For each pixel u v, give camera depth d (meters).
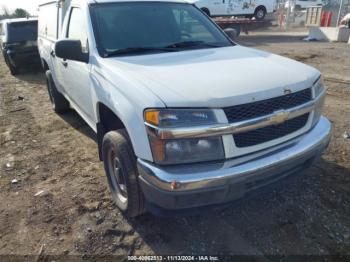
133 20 3.69
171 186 2.29
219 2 17.58
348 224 2.97
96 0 3.75
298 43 15.23
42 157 4.46
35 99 7.43
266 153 2.58
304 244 2.77
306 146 2.73
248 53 3.48
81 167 4.14
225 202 2.51
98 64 3.23
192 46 3.70
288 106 2.63
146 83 2.56
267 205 3.24
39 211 3.29
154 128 2.32
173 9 4.02
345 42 15.15
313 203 3.24
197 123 2.31
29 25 10.19
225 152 2.40
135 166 2.74
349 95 6.64
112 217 3.16
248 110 2.42
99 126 3.44
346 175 3.67
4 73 10.98
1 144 4.96
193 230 2.96
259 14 18.95
